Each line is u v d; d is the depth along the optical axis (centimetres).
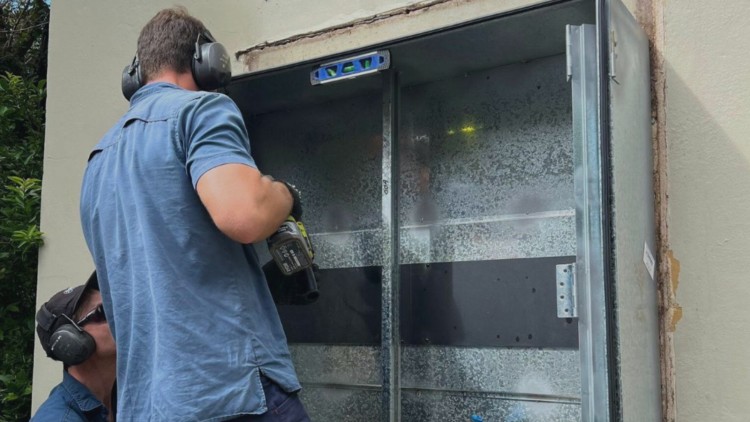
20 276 377
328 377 234
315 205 243
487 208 211
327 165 242
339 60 204
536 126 205
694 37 178
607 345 145
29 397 350
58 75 302
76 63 297
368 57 200
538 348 197
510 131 209
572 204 196
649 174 177
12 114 442
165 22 161
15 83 447
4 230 349
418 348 218
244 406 130
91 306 171
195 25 163
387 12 224
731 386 165
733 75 172
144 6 281
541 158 203
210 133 136
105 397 175
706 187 172
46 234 295
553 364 195
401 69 215
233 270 139
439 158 221
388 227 217
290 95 235
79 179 289
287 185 153
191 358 130
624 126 158
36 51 576
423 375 216
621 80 158
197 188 131
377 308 226
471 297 210
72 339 164
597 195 150
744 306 165
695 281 171
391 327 213
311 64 207
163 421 128
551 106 203
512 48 198
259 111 252
